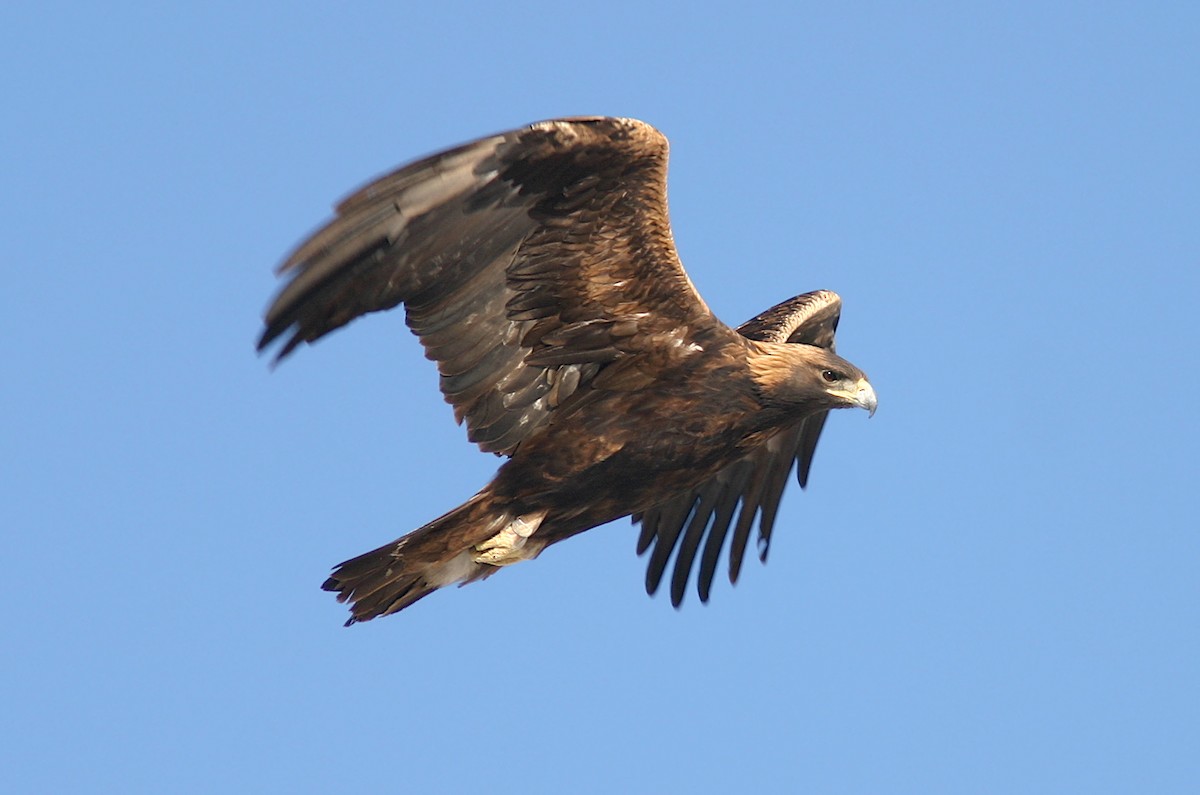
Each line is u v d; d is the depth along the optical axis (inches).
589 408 729.0
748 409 736.3
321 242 645.3
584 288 703.1
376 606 738.2
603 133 660.7
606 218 685.9
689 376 727.7
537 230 684.1
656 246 695.7
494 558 732.0
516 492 729.6
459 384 714.2
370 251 657.0
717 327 727.1
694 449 737.6
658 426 730.2
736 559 872.9
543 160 660.7
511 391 723.4
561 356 717.9
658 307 713.6
